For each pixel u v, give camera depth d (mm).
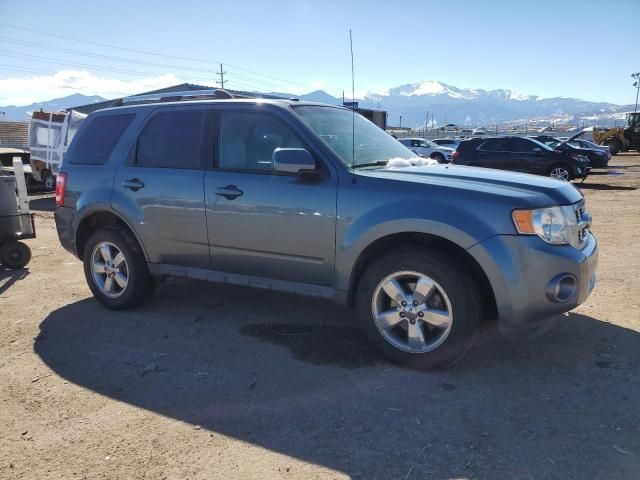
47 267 7059
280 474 2668
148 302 5352
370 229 3684
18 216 6855
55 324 4836
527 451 2781
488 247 3371
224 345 4262
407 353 3711
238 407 3305
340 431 3016
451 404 3264
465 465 2688
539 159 16891
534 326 3545
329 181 3898
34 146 17516
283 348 4172
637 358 3809
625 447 2791
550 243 3428
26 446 2953
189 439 2984
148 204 4738
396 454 2795
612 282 5680
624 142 36500
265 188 4121
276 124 4219
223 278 4500
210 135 4512
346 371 3750
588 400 3264
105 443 2963
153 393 3518
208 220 4422
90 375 3803
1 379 3764
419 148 28328
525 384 3486
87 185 5148
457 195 3514
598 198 14016
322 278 4027
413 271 3613
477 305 3529
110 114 5273
